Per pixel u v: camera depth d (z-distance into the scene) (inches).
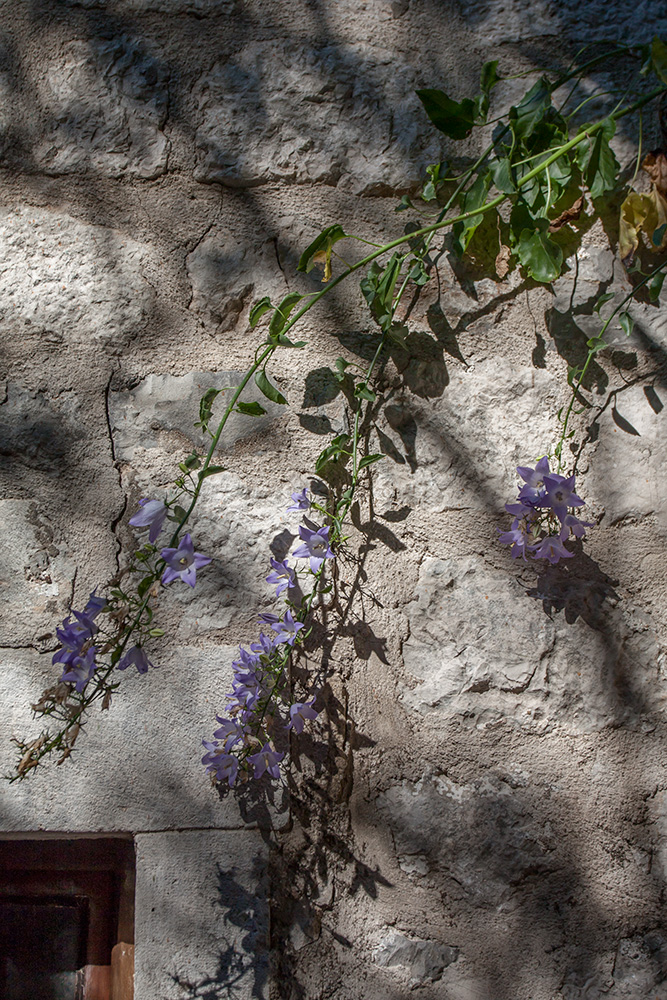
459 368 44.3
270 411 43.9
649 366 44.2
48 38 44.3
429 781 43.1
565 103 43.4
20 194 44.0
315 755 43.0
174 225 44.1
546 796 43.0
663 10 44.5
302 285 44.2
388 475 43.9
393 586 43.7
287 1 44.4
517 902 42.6
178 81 44.2
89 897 44.8
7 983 44.6
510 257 44.1
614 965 42.4
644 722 43.2
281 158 44.1
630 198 43.4
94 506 43.4
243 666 41.7
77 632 40.3
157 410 43.7
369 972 42.3
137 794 42.4
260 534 43.5
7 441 43.4
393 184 44.3
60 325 43.7
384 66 44.4
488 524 43.9
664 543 43.6
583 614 43.6
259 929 42.0
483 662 43.4
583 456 44.1
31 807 42.2
